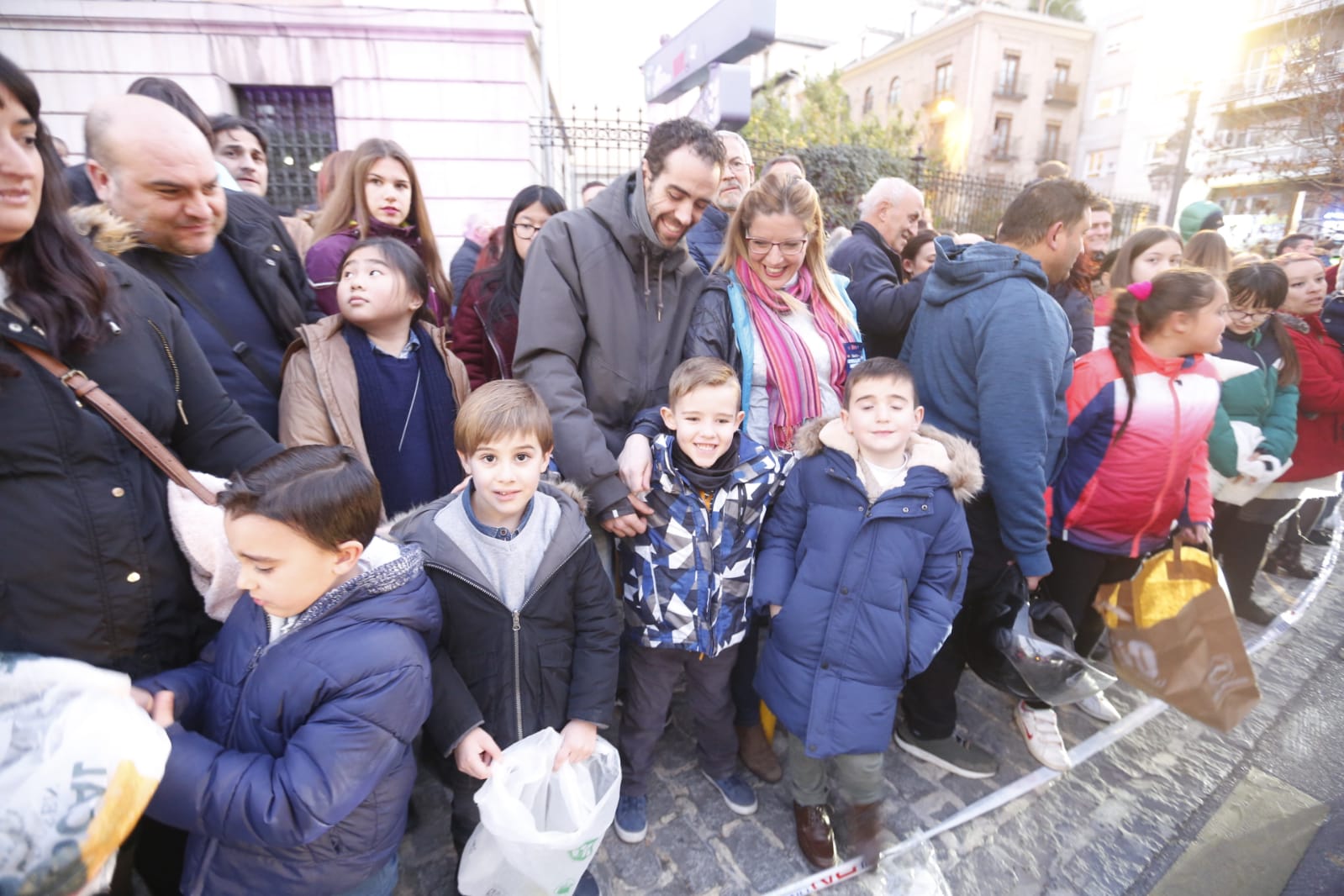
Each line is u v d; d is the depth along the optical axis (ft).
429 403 6.06
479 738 4.43
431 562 4.60
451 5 18.35
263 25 17.63
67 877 2.44
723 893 5.37
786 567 5.98
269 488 3.30
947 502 5.69
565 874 4.16
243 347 5.61
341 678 3.49
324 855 3.76
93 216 4.02
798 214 5.93
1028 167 90.68
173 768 3.12
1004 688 6.57
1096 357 7.13
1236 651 6.67
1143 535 7.27
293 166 19.19
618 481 5.36
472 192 19.71
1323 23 22.93
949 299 6.49
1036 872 5.65
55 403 3.30
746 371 6.28
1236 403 8.85
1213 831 6.10
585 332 5.90
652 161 5.44
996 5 84.28
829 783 6.62
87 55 17.26
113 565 3.54
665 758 6.92
